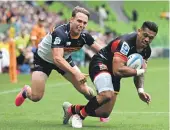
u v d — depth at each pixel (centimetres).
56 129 999
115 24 5362
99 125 1070
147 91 1914
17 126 1046
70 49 1036
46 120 1149
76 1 5144
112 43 984
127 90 1931
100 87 985
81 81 986
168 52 4691
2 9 3409
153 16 5791
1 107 1394
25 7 3888
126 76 962
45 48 1050
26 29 3081
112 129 1011
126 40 953
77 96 1705
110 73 1002
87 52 3241
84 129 1002
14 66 2197
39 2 4766
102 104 999
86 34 1044
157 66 3516
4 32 2912
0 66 2645
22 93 1112
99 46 1057
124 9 5709
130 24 5509
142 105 1479
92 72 1007
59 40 997
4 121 1129
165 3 5897
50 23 3672
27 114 1259
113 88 1004
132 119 1184
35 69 1083
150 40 940
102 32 4522
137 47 955
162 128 1037
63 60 991
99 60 1005
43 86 1077
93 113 1025
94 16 5053
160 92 1878
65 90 1892
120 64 948
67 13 4956
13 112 1294
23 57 2628
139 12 5803
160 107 1434
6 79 2334
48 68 1073
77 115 1027
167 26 5550
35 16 3716
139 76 1007
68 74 1080
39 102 1512
